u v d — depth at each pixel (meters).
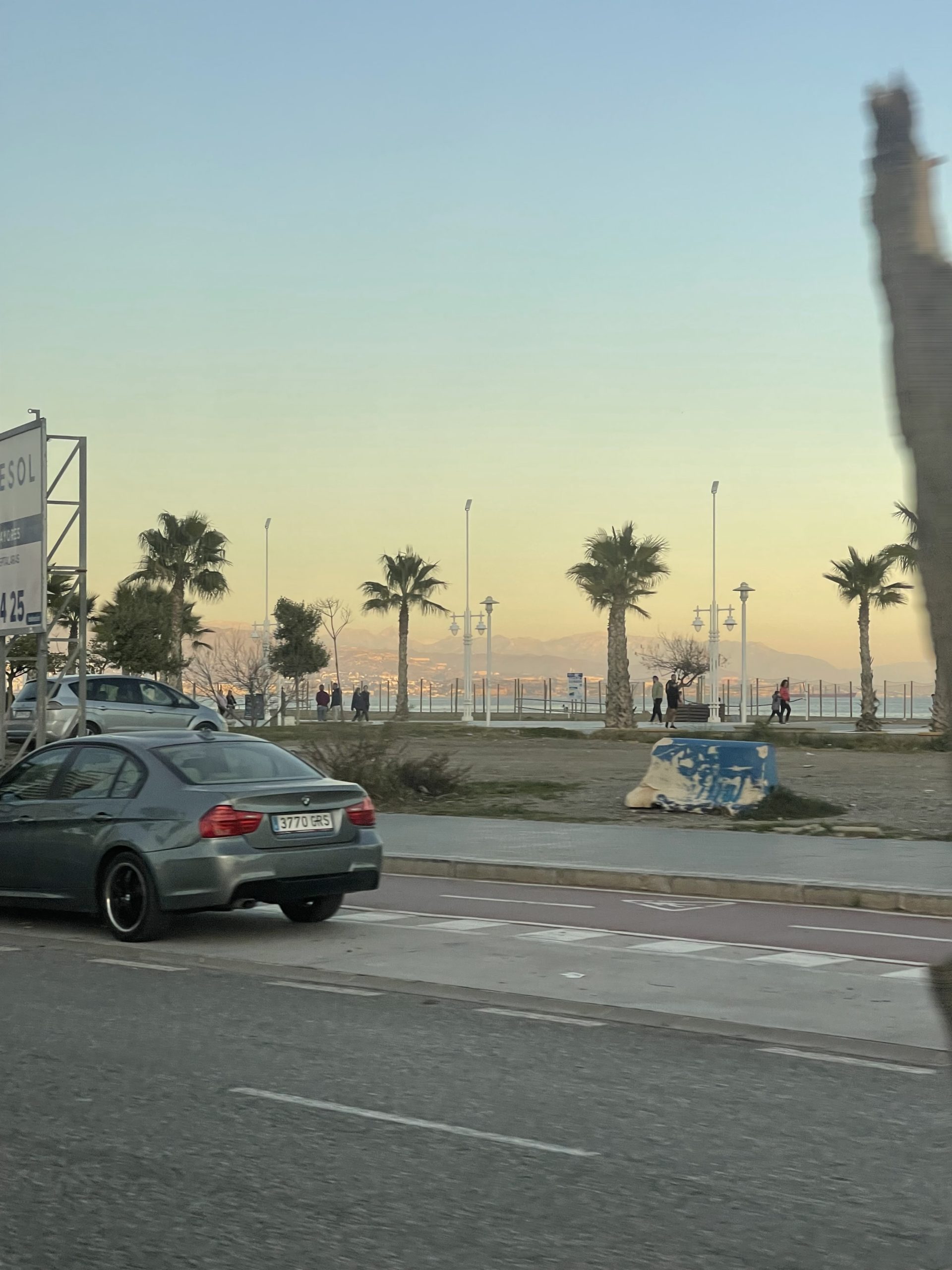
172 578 71.94
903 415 2.04
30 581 21.55
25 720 31.06
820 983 9.98
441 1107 6.66
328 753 25.19
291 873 11.66
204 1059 7.61
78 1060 7.58
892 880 14.44
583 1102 6.77
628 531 59.38
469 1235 4.95
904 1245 4.86
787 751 40.75
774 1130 6.29
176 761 12.08
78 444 22.05
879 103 2.09
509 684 148.12
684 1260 4.71
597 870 15.34
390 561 73.94
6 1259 4.72
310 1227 5.03
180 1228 5.02
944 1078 7.28
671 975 10.28
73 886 12.09
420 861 16.44
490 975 10.30
